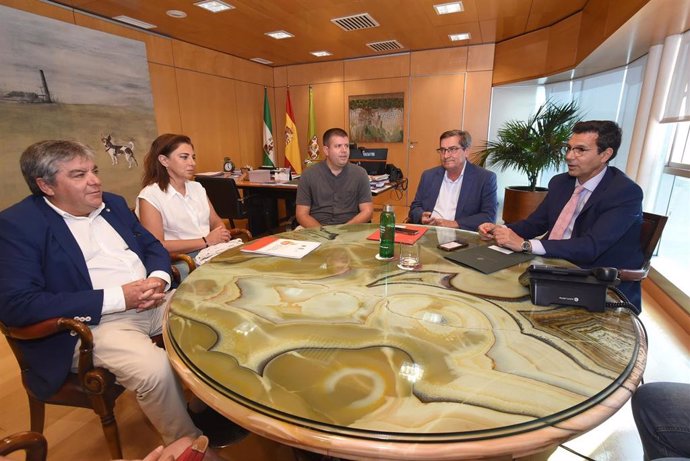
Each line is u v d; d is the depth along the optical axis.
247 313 1.00
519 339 0.85
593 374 0.72
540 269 1.07
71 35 3.70
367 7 3.83
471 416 0.62
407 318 0.95
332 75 6.42
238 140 6.25
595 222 1.56
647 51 3.30
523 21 4.38
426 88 5.86
